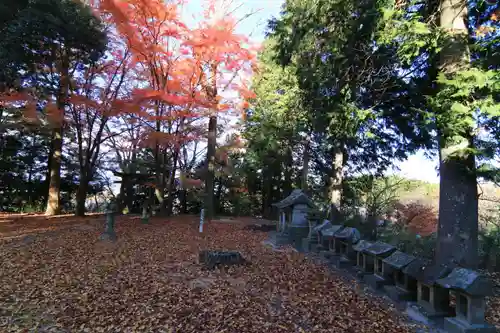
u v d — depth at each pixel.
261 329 3.79
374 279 5.19
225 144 16.47
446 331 3.69
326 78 6.84
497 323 4.09
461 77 4.32
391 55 6.43
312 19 6.98
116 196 19.19
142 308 4.36
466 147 4.52
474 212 4.89
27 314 4.15
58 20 9.62
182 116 11.89
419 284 4.26
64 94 11.88
